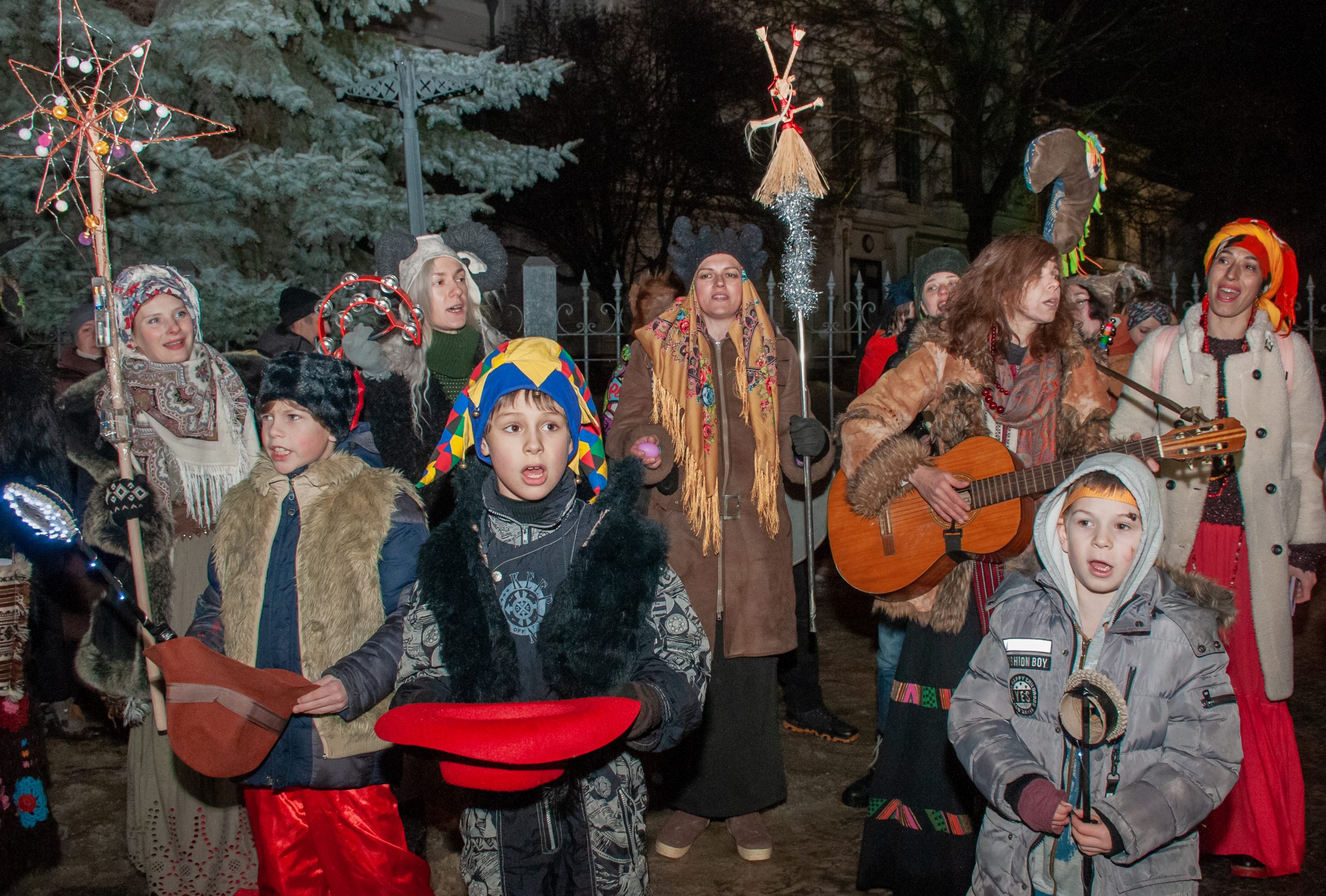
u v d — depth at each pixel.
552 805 2.28
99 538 3.15
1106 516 2.28
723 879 3.48
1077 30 19.53
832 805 4.04
